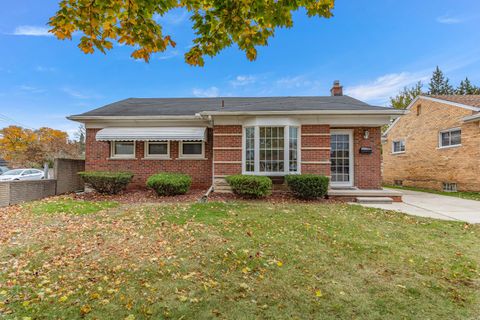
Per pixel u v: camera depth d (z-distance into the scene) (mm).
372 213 9789
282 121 13086
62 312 3770
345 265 5383
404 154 23922
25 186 12852
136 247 6254
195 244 6402
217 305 3967
